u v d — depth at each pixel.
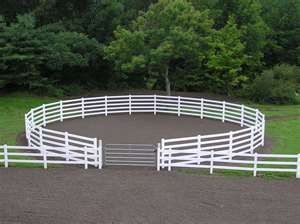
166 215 14.23
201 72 39.41
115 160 19.19
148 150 19.78
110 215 14.18
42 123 26.53
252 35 38.88
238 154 18.23
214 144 23.06
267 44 43.31
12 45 33.72
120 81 43.19
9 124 27.14
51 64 36.00
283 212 14.66
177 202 15.24
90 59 39.38
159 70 35.50
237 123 28.09
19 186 16.50
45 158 18.53
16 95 35.75
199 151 18.55
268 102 36.03
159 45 32.38
